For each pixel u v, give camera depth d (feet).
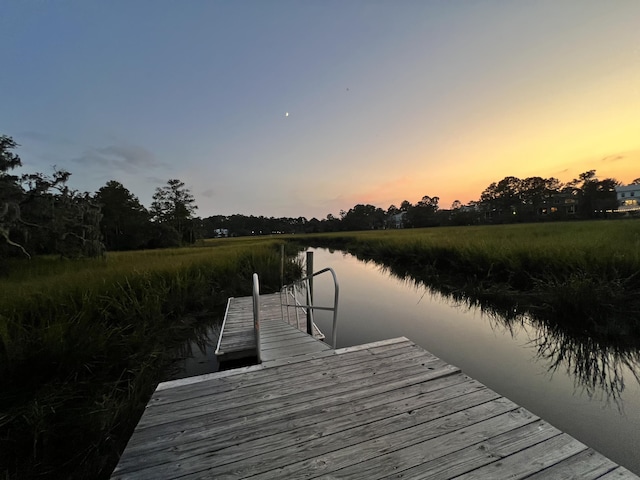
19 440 8.32
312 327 15.78
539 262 24.97
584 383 11.02
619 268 20.24
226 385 8.28
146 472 5.34
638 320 15.96
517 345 14.93
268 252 45.32
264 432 6.34
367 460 5.51
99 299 18.06
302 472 5.28
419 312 21.74
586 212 163.12
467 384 8.16
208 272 29.30
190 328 19.34
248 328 15.62
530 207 193.06
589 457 5.48
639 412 9.16
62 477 7.23
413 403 7.28
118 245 118.62
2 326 11.31
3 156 47.21
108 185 129.08
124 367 13.14
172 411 7.13
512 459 5.47
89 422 9.02
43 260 45.60
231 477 5.22
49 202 46.88
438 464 5.37
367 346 10.79
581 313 16.98
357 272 43.45
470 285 27.66
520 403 9.86
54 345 11.78
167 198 157.38
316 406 7.23
